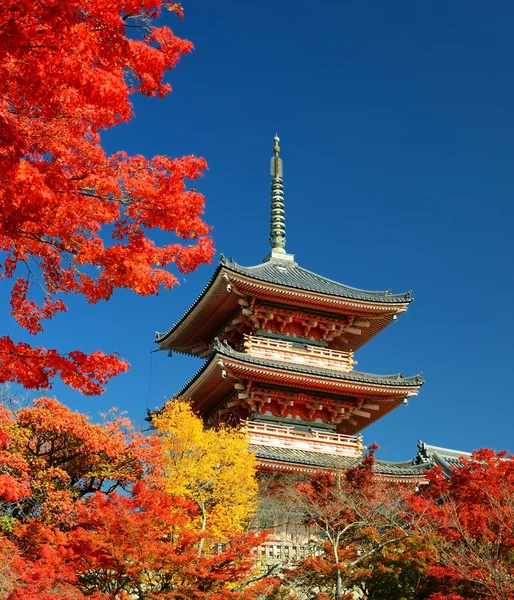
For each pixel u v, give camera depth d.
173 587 22.62
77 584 23.77
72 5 11.19
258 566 29.98
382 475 37.97
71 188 13.45
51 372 14.73
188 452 32.53
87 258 14.18
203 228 14.76
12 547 23.56
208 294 43.03
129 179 13.88
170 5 13.50
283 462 36.97
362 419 46.47
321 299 44.25
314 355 44.69
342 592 25.56
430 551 26.88
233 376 40.50
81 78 12.10
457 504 29.14
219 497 31.11
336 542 26.38
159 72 13.71
